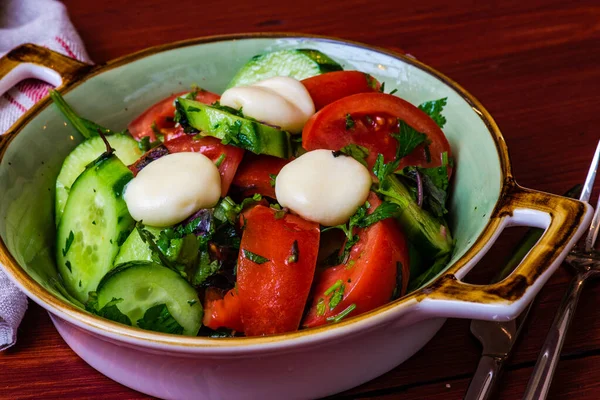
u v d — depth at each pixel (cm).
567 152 49
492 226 37
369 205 40
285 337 35
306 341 35
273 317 39
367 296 39
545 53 57
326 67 48
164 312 39
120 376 39
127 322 39
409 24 61
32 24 58
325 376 38
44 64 49
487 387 38
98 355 39
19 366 41
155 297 39
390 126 44
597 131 50
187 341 35
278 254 39
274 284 39
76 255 43
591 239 44
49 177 46
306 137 42
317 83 45
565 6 61
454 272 36
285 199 40
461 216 43
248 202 41
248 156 43
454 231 43
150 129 49
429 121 44
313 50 49
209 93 49
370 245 39
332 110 43
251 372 37
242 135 42
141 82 50
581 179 47
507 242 44
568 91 54
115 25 63
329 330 35
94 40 62
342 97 46
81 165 46
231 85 50
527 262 35
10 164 44
